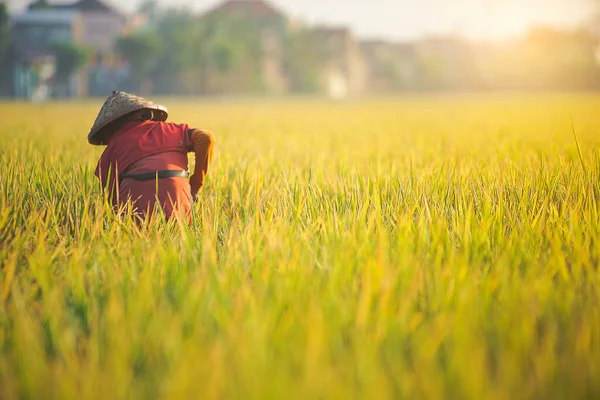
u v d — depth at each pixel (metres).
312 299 2.46
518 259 3.22
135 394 2.06
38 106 39.88
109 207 4.41
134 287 2.85
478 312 2.51
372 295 2.63
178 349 2.20
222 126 17.28
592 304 2.66
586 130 12.73
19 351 2.28
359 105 43.81
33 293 2.94
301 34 97.69
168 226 4.02
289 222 4.17
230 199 5.31
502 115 23.22
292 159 8.02
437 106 38.97
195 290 2.60
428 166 6.65
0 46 74.19
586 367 2.12
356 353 2.10
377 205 4.34
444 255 3.32
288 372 2.03
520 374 2.12
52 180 5.26
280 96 89.75
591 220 3.97
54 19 79.81
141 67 79.94
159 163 4.65
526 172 5.81
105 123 4.79
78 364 2.26
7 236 4.07
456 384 2.00
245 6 100.31
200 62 84.00
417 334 2.30
